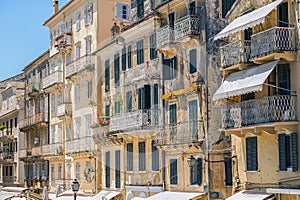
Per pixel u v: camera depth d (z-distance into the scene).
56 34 52.84
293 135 23.84
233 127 26.72
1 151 70.56
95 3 44.03
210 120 29.92
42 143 55.91
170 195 31.48
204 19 30.55
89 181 40.72
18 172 64.94
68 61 48.28
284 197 24.36
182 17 32.28
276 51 23.80
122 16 43.97
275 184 24.86
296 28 23.94
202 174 30.39
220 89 26.47
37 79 57.50
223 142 29.64
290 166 24.12
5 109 73.94
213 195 29.52
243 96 27.30
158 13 33.84
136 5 38.34
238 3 28.05
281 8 24.75
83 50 45.94
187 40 31.14
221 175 29.56
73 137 36.28
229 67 26.95
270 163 25.47
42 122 53.22
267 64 24.55
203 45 30.50
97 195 38.78
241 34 27.62
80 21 46.91
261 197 24.89
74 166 44.31
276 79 24.75
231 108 26.91
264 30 25.47
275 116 24.00
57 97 48.44
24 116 65.06
